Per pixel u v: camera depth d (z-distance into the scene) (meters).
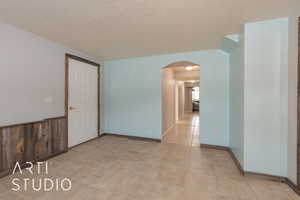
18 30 2.29
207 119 3.40
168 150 3.25
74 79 3.37
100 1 1.66
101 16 1.99
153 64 3.89
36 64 2.56
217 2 1.68
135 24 2.21
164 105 4.36
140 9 1.82
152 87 3.93
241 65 2.30
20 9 1.81
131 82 4.14
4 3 1.68
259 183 1.99
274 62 2.02
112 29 2.37
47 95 2.75
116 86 4.30
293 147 1.85
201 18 2.03
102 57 4.00
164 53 3.64
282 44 1.98
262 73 2.06
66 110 3.13
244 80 2.14
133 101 4.13
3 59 2.12
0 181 2.02
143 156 2.92
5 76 2.15
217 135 3.33
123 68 4.21
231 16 1.97
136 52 3.56
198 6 1.76
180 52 3.55
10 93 2.21
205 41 2.85
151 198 1.71
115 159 2.77
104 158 2.81
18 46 2.30
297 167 1.78
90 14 1.94
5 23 2.14
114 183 2.00
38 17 2.01
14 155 2.25
